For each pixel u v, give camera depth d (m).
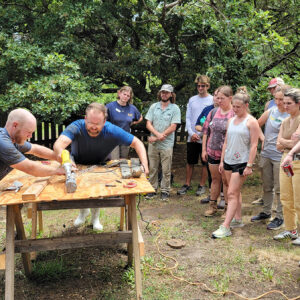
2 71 6.46
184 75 7.22
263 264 3.37
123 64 7.34
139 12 7.16
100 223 4.46
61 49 6.63
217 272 3.25
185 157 8.58
